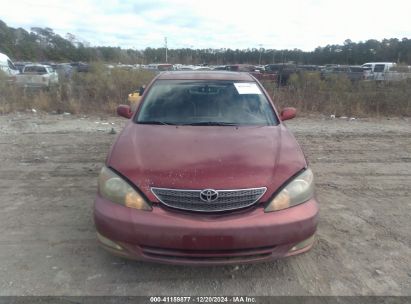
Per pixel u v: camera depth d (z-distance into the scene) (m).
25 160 6.19
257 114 4.06
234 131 3.62
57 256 3.31
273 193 2.81
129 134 3.54
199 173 2.83
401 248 3.56
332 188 5.16
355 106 11.70
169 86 4.43
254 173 2.86
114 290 2.87
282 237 2.76
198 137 3.43
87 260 3.26
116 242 2.83
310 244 2.96
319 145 7.56
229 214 2.74
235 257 2.77
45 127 8.97
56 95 12.02
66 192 4.80
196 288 2.90
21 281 2.95
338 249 3.51
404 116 11.41
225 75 4.76
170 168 2.89
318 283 2.99
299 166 3.05
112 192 2.86
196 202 2.74
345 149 7.27
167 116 3.99
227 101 4.20
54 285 2.91
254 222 2.71
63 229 3.80
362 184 5.33
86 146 7.16
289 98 12.33
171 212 2.74
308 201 2.94
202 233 2.66
